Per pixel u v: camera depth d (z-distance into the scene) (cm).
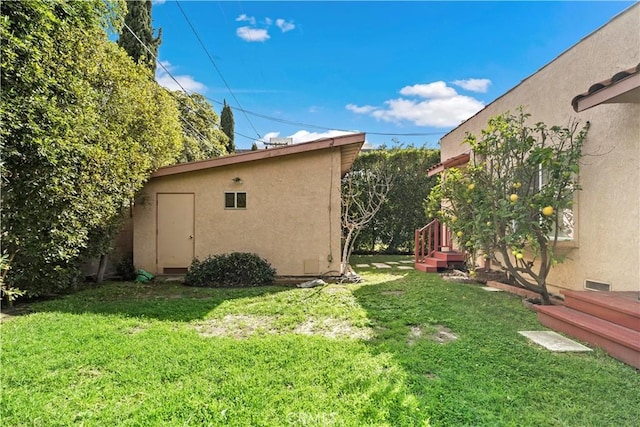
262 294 658
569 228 576
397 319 484
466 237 682
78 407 260
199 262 822
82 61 633
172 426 234
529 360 335
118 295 663
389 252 1417
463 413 244
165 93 966
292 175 862
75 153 566
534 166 542
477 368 317
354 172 1359
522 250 523
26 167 511
